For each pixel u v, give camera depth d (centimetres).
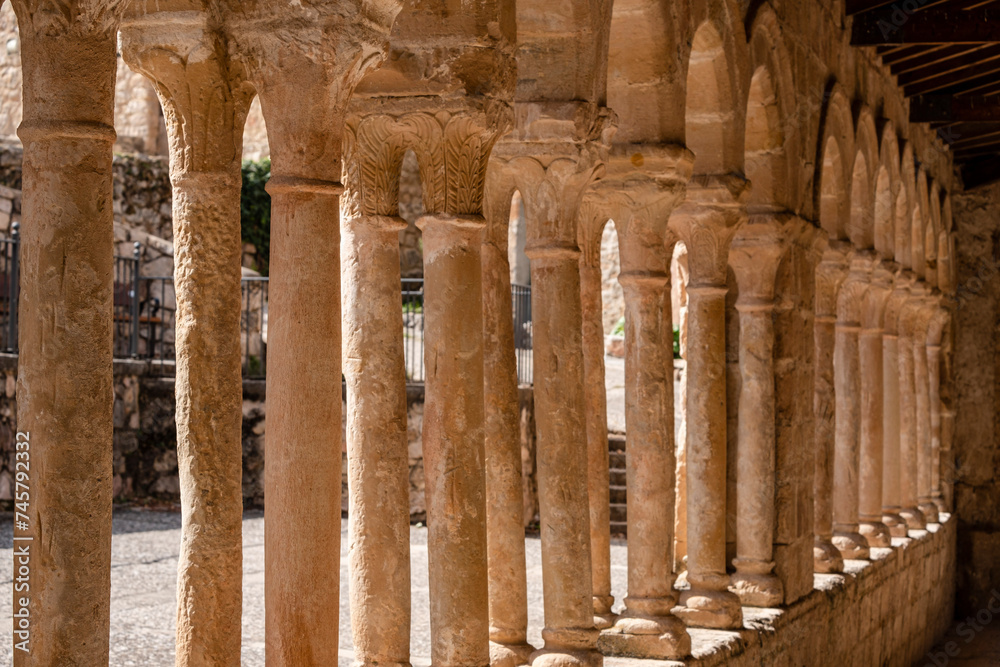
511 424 490
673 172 542
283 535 338
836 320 876
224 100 331
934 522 1182
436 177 414
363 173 412
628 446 555
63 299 272
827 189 830
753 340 688
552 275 476
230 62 334
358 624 411
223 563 330
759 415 686
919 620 1059
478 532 419
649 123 542
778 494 693
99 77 277
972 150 1316
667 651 529
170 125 331
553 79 466
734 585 677
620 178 545
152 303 1422
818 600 728
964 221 1342
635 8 527
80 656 272
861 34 842
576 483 475
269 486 341
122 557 931
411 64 407
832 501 823
